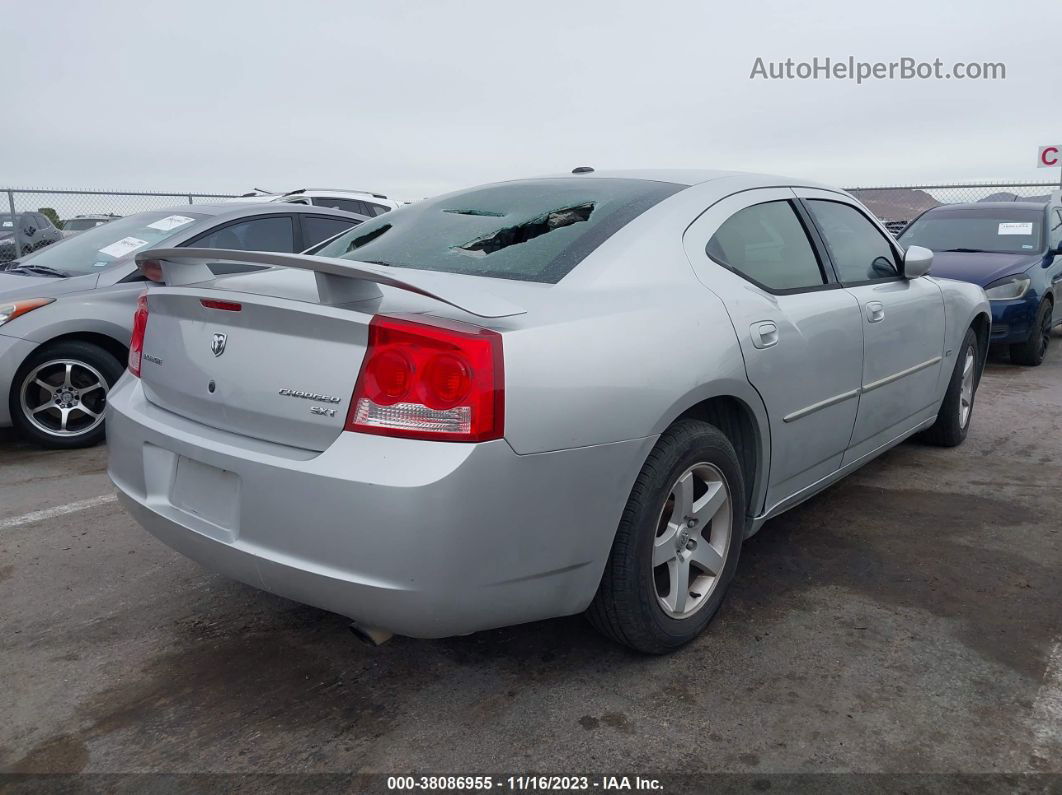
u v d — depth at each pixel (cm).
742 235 300
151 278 279
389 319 205
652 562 247
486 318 209
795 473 316
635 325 236
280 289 237
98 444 529
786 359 288
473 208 314
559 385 213
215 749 224
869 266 376
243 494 220
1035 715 236
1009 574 329
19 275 554
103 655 270
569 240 268
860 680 254
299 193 1157
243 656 270
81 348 512
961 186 1288
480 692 249
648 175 320
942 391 452
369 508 199
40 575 329
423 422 201
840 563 338
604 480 225
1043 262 837
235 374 229
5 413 493
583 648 273
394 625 210
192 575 329
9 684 254
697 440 252
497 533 207
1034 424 568
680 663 263
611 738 227
